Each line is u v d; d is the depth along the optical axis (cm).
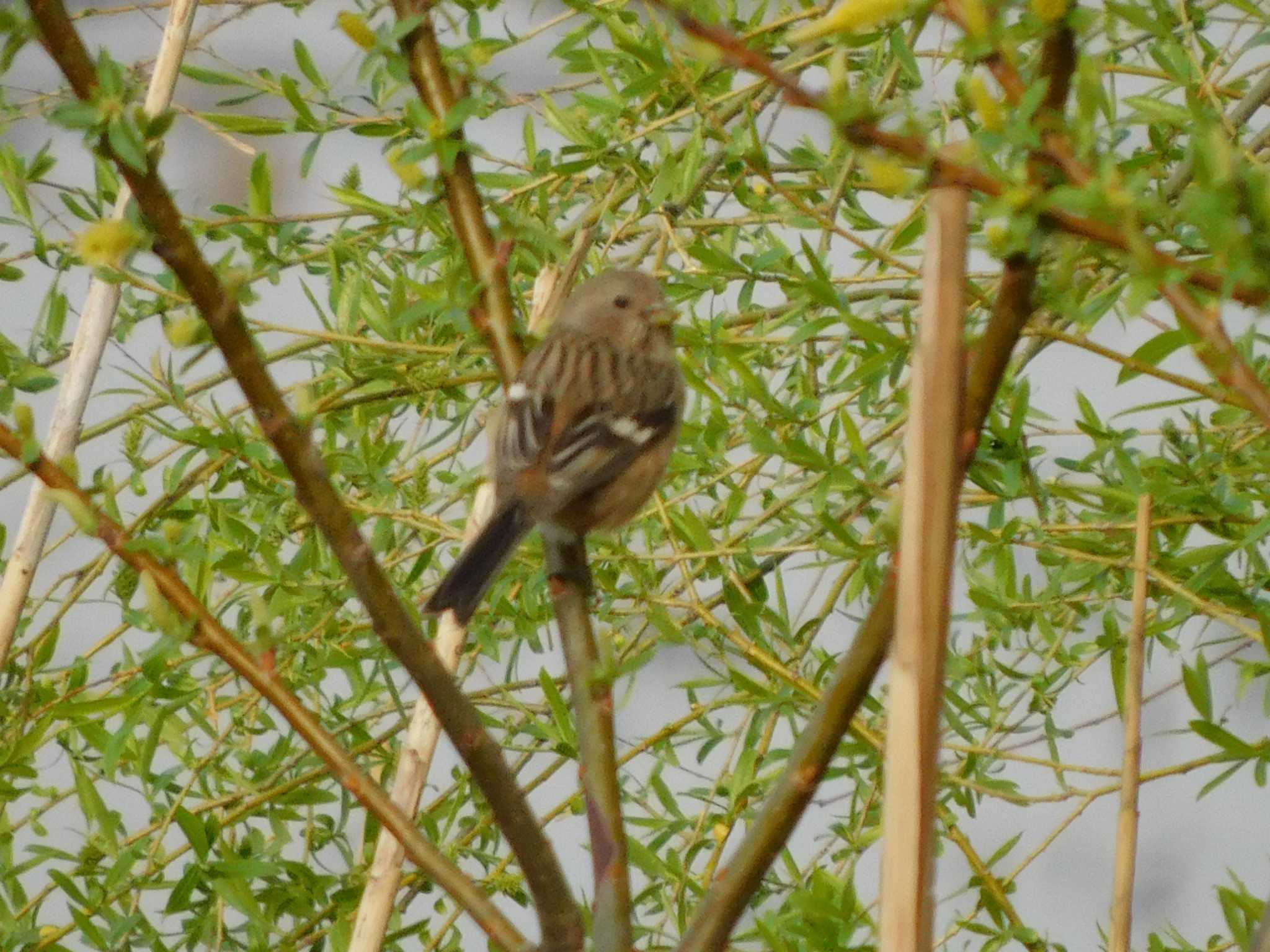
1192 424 832
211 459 870
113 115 425
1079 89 410
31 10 423
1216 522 797
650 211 912
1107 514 854
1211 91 790
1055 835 838
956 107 835
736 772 814
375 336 994
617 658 789
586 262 1019
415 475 927
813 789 452
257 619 500
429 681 468
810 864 870
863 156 400
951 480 379
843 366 856
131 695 768
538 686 947
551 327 902
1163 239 512
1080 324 605
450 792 927
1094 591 874
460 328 750
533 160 945
